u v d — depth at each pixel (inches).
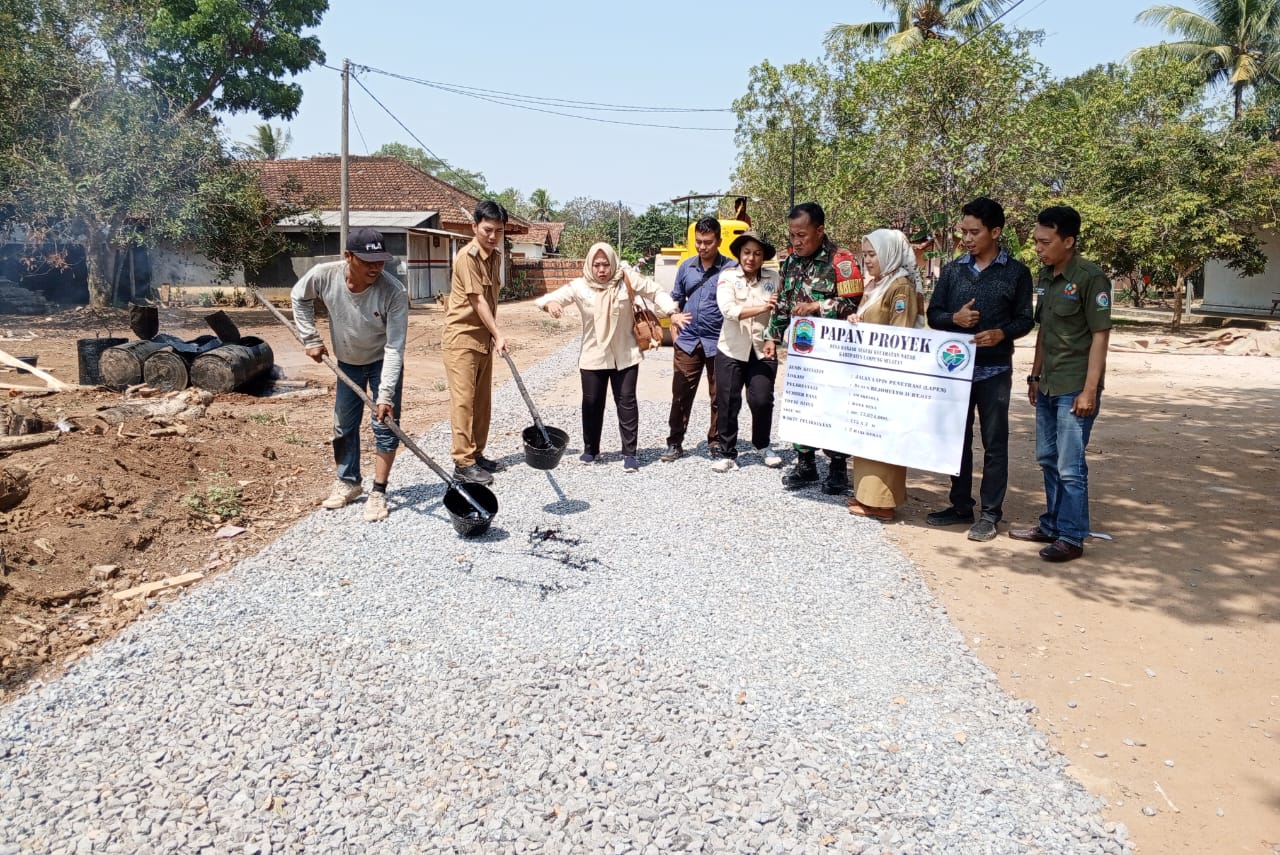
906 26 949.2
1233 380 494.0
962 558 199.2
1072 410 190.9
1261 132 981.8
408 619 158.1
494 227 225.8
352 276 206.8
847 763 118.7
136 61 760.3
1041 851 103.2
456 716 127.3
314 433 314.2
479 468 243.8
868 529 216.7
